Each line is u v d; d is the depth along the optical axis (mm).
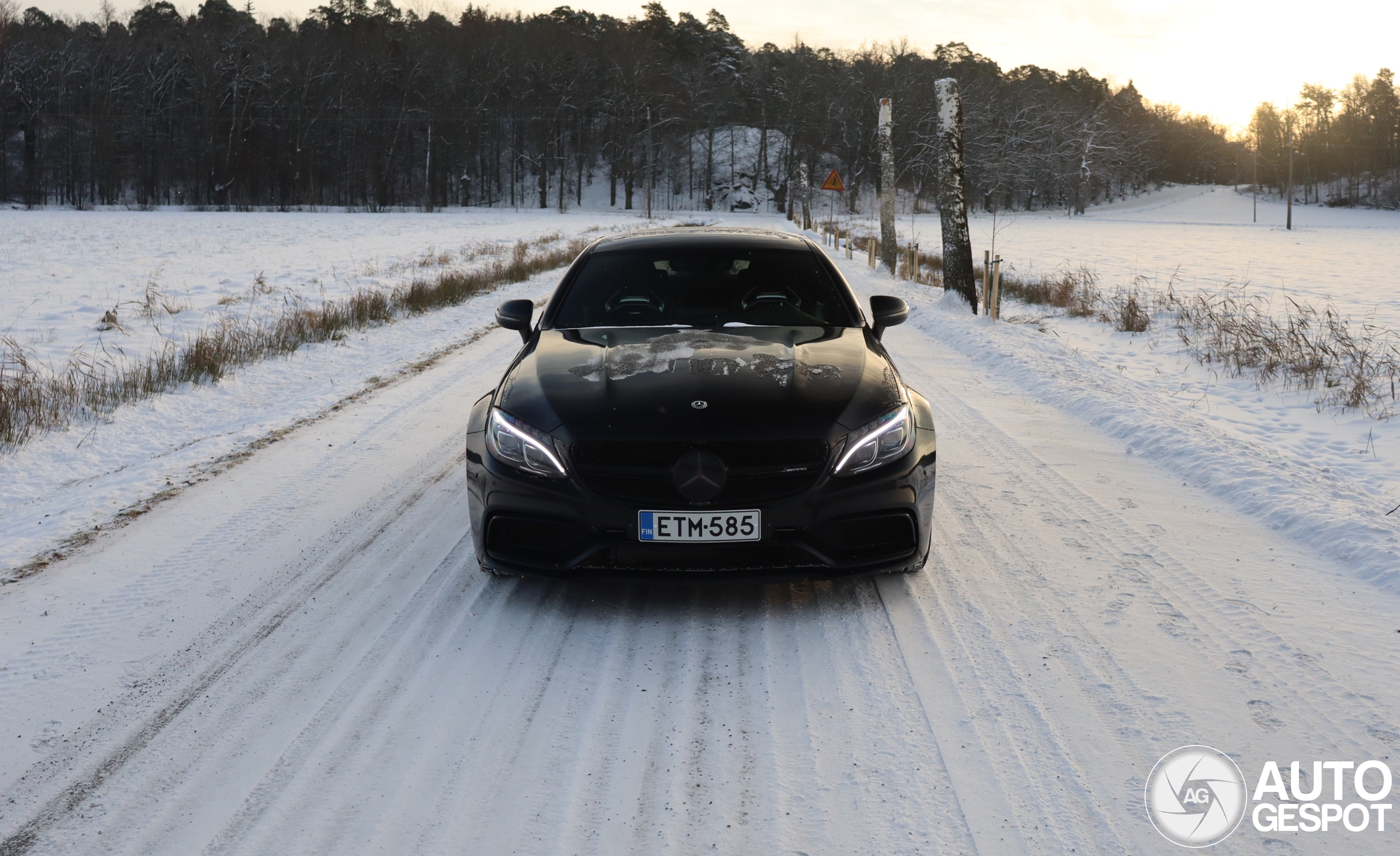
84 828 2359
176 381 7996
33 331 10914
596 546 3324
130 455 6004
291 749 2707
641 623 3535
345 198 98938
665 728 2814
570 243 32062
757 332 4281
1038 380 8047
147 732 2811
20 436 6152
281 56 94938
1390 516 4457
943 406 7305
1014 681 3061
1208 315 12141
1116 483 5277
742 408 3391
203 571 4059
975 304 13797
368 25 115875
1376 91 140375
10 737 2785
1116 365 9500
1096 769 2574
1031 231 58688
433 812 2412
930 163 102000
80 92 90500
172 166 92250
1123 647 3279
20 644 3381
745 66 133500
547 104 103812
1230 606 3609
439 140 98500
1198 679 3055
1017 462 5691
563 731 2801
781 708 2916
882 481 3395
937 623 3496
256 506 4930
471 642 3381
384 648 3336
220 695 3025
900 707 2914
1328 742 2689
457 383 8203
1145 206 133000
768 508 3279
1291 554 4176
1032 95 111312
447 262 21750
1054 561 4086
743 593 3809
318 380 8461
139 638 3426
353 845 2277
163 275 18562
